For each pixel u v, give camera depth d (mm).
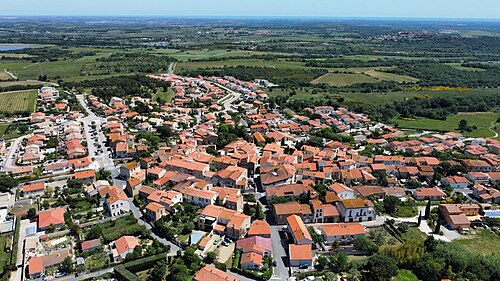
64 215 167000
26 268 136250
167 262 140000
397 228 168000
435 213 181625
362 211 172500
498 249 155625
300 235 149500
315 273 135125
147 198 181750
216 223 162500
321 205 173750
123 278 128750
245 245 146625
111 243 149625
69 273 133250
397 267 139375
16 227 159250
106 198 182250
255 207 180000
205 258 142125
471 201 194750
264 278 132000
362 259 144000
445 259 141625
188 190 184750
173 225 163875
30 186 194000
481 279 135375
